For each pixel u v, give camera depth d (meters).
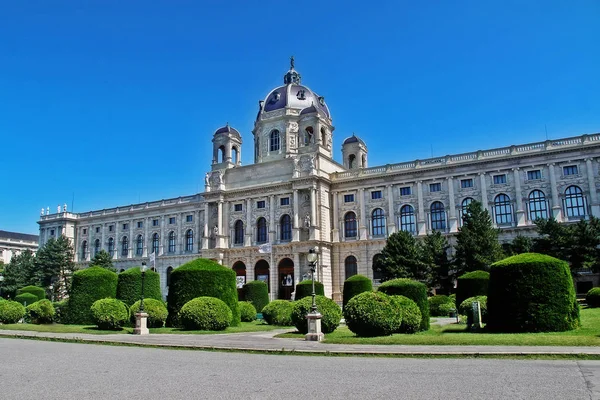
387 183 80.81
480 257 59.84
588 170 65.81
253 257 88.19
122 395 14.43
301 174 84.50
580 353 20.09
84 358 23.22
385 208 80.56
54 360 22.53
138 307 40.28
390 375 17.19
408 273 64.25
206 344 27.83
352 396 13.89
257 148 98.38
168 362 21.58
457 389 14.52
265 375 17.69
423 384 15.39
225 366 20.14
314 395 14.11
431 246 65.94
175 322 40.56
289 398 13.77
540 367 18.03
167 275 106.06
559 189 67.50
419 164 78.88
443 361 20.34
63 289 102.75
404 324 30.70
